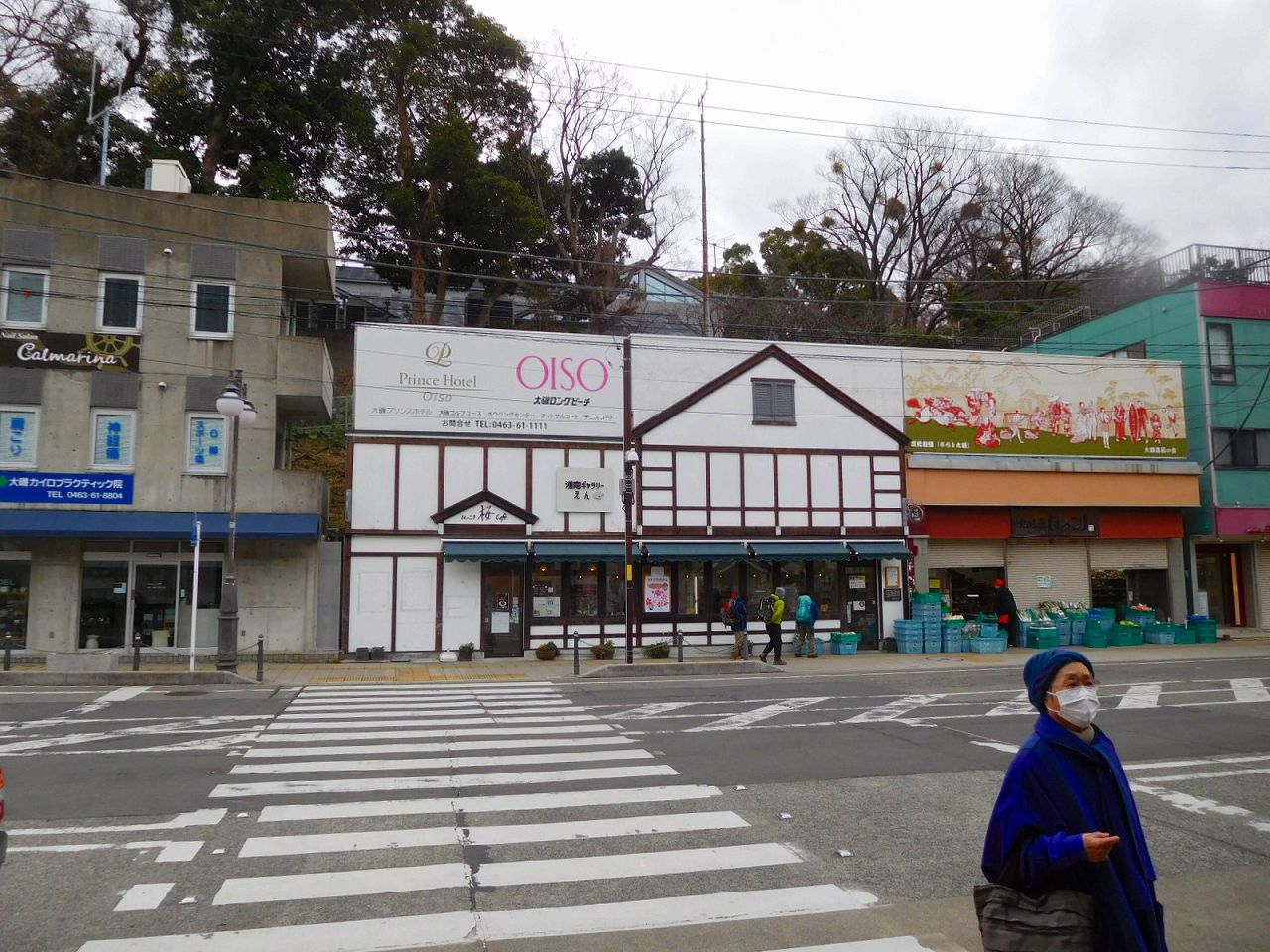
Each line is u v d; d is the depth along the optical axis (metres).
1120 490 30.03
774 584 26.61
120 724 13.51
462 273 34.59
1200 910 6.37
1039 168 51.22
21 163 30.25
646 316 45.00
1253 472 31.28
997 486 28.81
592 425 25.45
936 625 26.62
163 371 22.89
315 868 7.04
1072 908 3.40
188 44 32.28
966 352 29.36
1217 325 31.70
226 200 23.59
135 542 22.78
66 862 7.16
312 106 33.09
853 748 11.97
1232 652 25.97
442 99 37.62
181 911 6.14
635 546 25.05
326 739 12.37
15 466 21.92
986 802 9.21
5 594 22.05
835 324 45.25
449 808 8.78
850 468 27.42
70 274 22.58
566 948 5.58
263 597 23.02
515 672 21.19
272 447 23.27
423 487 24.03
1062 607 28.83
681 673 21.48
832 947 5.60
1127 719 14.50
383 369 24.17
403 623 23.53
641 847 7.64
